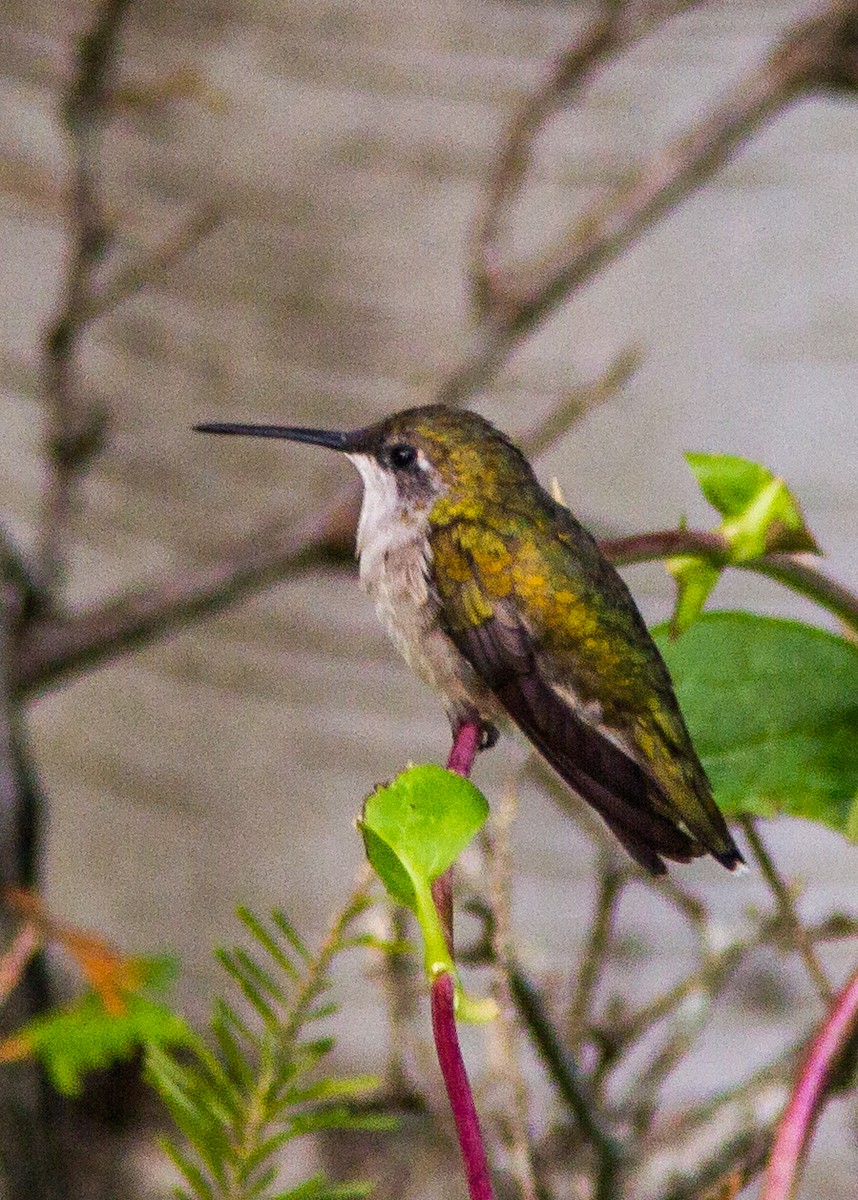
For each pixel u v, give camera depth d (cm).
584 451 1137
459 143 1169
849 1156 1032
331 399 1207
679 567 435
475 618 646
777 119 1119
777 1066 622
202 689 1277
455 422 704
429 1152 876
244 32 1186
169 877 1286
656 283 1133
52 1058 307
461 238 1174
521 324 966
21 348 1239
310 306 1203
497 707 659
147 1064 300
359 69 1176
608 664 625
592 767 581
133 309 1232
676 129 1128
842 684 482
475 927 920
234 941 1257
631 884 1107
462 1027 1080
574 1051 632
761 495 435
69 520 1188
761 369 1127
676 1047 659
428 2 1162
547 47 1152
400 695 1238
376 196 1184
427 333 1188
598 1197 548
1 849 635
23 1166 532
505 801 516
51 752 1336
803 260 1122
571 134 1138
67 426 928
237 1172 294
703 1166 582
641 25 916
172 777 1290
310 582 1240
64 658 909
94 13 891
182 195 1209
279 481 1220
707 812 543
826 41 933
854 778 481
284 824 1264
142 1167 1137
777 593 1138
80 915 1326
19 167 1010
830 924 630
